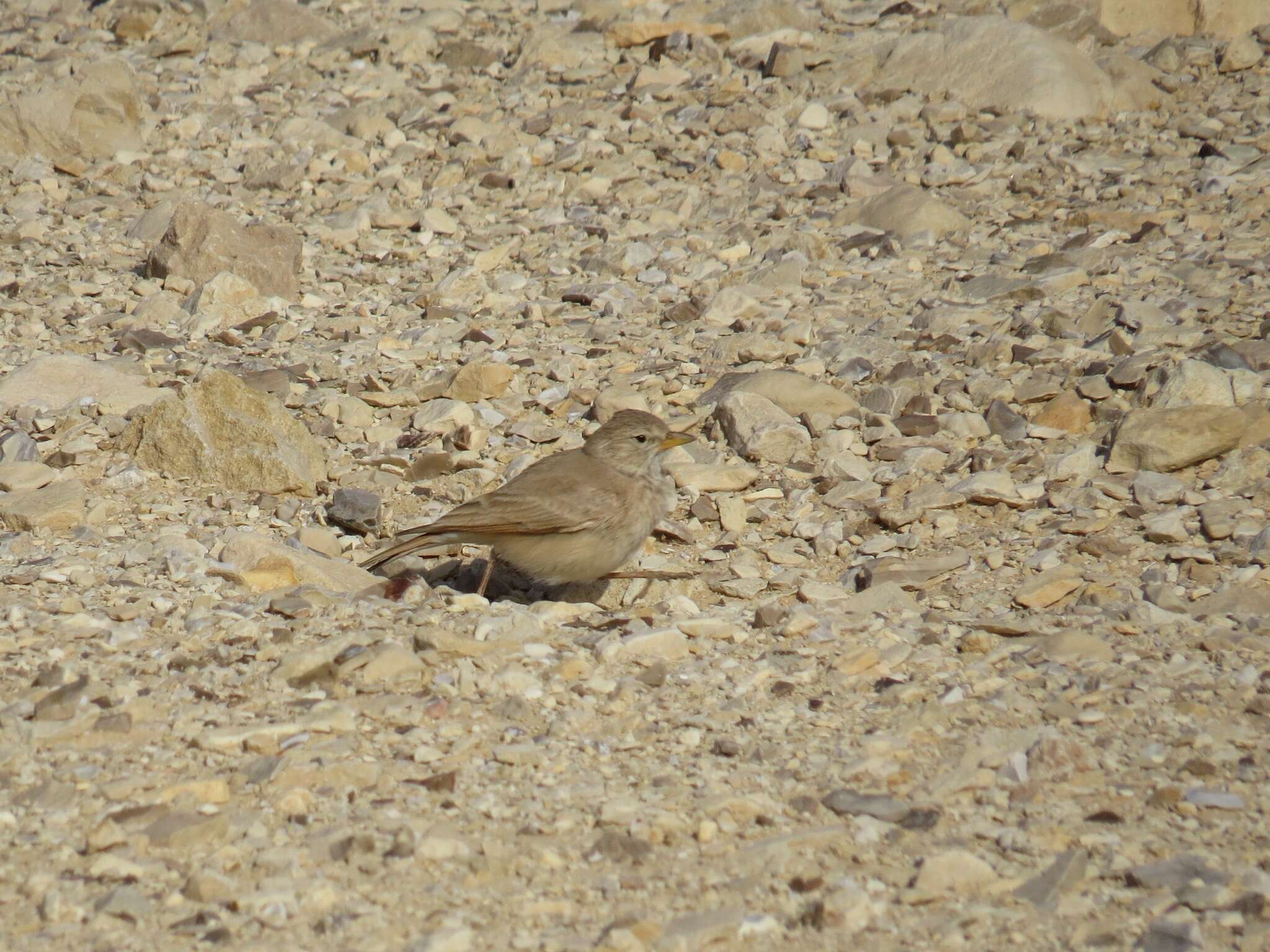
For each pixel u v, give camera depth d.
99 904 8.16
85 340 18.36
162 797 9.15
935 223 20.80
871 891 8.34
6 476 14.46
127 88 24.81
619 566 12.76
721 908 8.14
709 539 13.98
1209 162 22.03
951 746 9.94
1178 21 27.05
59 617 11.73
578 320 18.86
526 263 20.66
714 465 15.05
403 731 10.12
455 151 24.02
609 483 12.45
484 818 9.09
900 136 23.52
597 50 27.72
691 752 9.92
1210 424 14.32
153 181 23.22
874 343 17.56
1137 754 9.74
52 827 8.95
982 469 14.71
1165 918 7.95
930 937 7.91
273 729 9.94
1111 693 10.53
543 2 30.08
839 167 22.86
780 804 9.27
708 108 25.08
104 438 15.57
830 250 20.48
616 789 9.45
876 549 13.48
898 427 15.70
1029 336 17.36
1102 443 15.02
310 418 16.28
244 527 13.96
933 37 25.70
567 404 16.53
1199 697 10.45
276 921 8.01
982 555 13.24
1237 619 11.70
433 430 15.90
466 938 7.76
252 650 11.27
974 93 24.64
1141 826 8.91
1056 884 8.32
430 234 21.41
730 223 21.53
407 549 12.67
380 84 26.77
